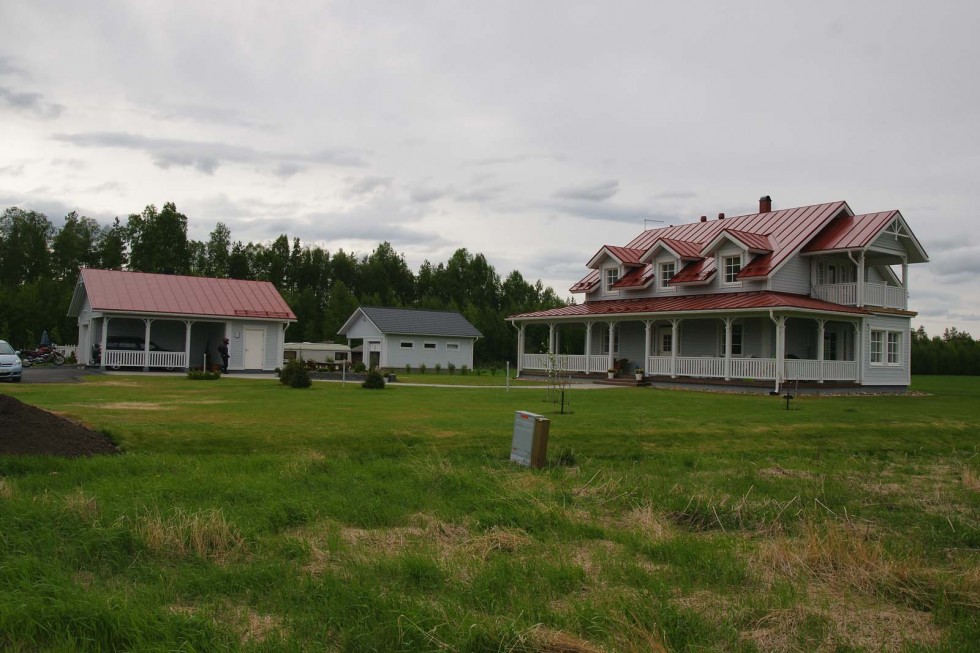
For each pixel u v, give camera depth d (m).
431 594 6.12
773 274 29.41
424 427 14.55
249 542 7.17
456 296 88.75
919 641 5.55
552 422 15.89
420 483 10.24
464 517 8.59
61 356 42.72
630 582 6.53
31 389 21.91
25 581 5.76
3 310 53.66
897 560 7.21
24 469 10.02
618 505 9.48
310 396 21.52
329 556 6.97
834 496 10.38
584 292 37.78
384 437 13.42
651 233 40.06
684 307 30.17
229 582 6.18
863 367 29.86
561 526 8.27
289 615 5.57
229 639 5.11
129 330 40.28
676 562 7.19
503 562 6.76
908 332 32.31
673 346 30.70
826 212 31.83
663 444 14.42
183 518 7.37
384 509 8.65
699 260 33.53
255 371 39.50
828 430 16.42
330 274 85.38
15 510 7.62
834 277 32.41
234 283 42.41
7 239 76.81
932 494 10.87
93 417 14.22
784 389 26.62
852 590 6.72
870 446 15.45
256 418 15.29
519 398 22.19
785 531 8.66
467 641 5.12
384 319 48.19
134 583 6.16
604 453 13.55
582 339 67.75
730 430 15.82
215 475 10.11
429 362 48.84
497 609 5.77
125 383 26.25
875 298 30.45
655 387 30.48
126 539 6.97
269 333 40.53
